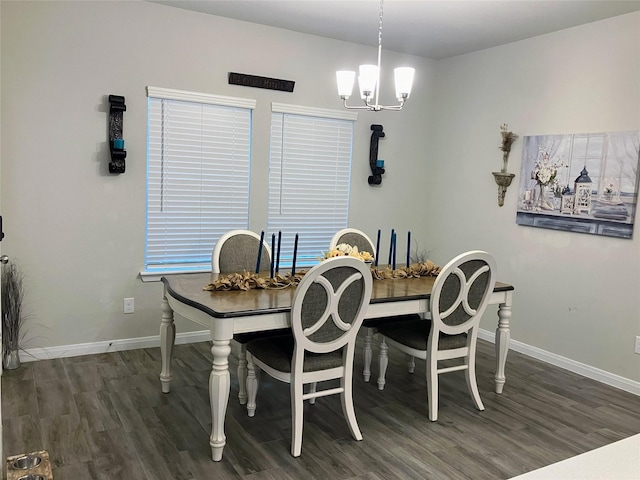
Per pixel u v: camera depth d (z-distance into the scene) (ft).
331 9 12.30
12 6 11.04
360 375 12.23
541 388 11.76
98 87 12.09
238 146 14.11
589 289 12.57
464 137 16.03
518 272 14.40
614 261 12.02
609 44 11.98
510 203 14.58
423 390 11.42
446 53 15.98
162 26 12.64
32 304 11.98
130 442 8.61
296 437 8.38
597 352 12.43
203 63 13.25
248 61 13.82
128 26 12.26
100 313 12.78
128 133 12.56
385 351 11.34
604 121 12.13
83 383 10.94
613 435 9.57
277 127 14.64
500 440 9.21
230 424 9.46
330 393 8.81
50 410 9.64
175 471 7.84
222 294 9.05
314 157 15.35
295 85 14.60
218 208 14.08
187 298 8.67
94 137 12.18
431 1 11.32
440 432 9.43
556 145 13.17
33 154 11.59
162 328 10.36
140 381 11.16
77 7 11.68
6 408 9.64
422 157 17.22
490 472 8.14
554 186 13.25
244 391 10.36
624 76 11.69
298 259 15.53
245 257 11.48
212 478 7.70
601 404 10.98
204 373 11.76
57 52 11.58
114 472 7.73
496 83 14.90
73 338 12.55
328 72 15.08
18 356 11.68
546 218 13.48
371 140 16.07
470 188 15.88
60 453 8.18
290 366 8.54
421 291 9.98
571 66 12.84
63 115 11.79
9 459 5.29
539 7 11.44
